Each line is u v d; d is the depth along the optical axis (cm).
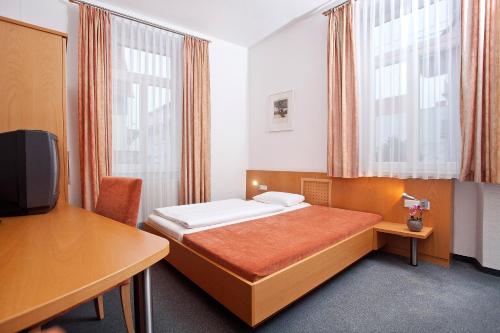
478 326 145
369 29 264
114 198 142
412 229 223
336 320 151
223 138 396
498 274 203
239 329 144
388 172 255
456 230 235
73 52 273
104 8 283
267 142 392
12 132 133
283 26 354
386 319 152
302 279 155
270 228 208
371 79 261
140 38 311
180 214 239
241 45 412
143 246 79
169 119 334
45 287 54
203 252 166
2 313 45
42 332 80
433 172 229
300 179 341
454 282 196
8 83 178
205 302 171
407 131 241
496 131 188
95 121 275
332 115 288
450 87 217
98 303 152
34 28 186
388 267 225
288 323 148
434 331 141
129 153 302
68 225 107
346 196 293
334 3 299
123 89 297
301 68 342
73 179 274
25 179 129
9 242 83
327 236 187
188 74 343
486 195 205
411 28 236
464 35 203
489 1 192
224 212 249
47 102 191
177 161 342
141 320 86
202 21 336
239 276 137
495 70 188
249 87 421
